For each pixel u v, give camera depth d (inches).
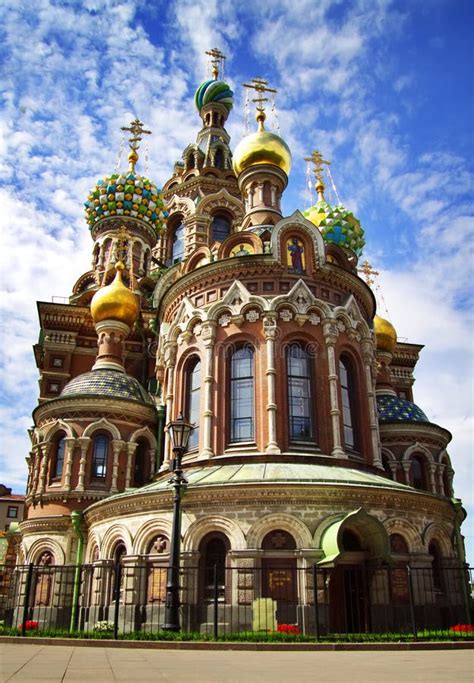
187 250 2091.5
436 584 1075.3
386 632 919.0
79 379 1568.7
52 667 475.2
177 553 807.1
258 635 759.7
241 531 966.4
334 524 949.2
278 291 1263.5
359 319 1332.4
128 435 1465.3
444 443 1685.5
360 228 2153.1
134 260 2139.5
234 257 1279.5
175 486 839.1
